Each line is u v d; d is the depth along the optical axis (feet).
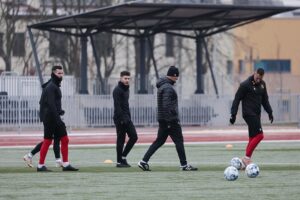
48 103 166.81
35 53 383.65
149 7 344.90
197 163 190.39
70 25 396.98
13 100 348.59
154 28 400.67
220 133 321.52
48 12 540.11
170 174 161.27
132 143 179.32
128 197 125.90
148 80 394.73
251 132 170.50
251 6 357.82
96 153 228.84
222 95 388.78
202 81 415.23
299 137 297.94
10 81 360.48
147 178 153.79
